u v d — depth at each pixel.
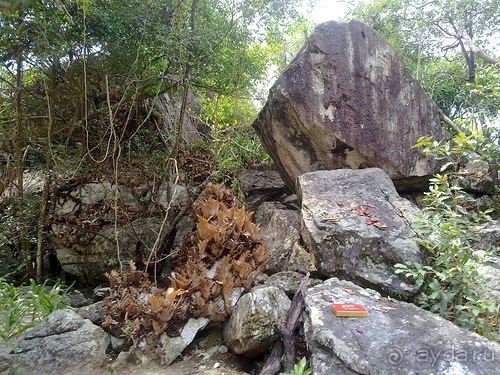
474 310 2.18
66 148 4.41
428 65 7.08
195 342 2.80
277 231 3.70
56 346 2.46
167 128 5.07
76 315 2.69
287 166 4.42
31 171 5.05
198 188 4.48
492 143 3.60
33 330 2.56
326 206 3.32
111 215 4.32
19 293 3.39
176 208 4.34
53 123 4.24
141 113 4.96
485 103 3.98
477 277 2.39
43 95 4.21
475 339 1.98
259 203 4.94
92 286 4.42
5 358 2.37
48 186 4.26
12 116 4.38
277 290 2.67
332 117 3.98
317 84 3.98
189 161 4.77
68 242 4.32
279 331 2.39
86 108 3.91
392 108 4.17
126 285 3.02
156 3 3.65
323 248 2.92
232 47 4.54
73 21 3.36
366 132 4.04
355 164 4.16
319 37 4.05
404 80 4.29
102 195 4.42
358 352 1.89
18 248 4.56
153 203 4.32
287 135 4.25
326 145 4.11
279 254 3.39
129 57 3.91
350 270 2.80
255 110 6.16
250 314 2.48
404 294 2.62
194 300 2.76
